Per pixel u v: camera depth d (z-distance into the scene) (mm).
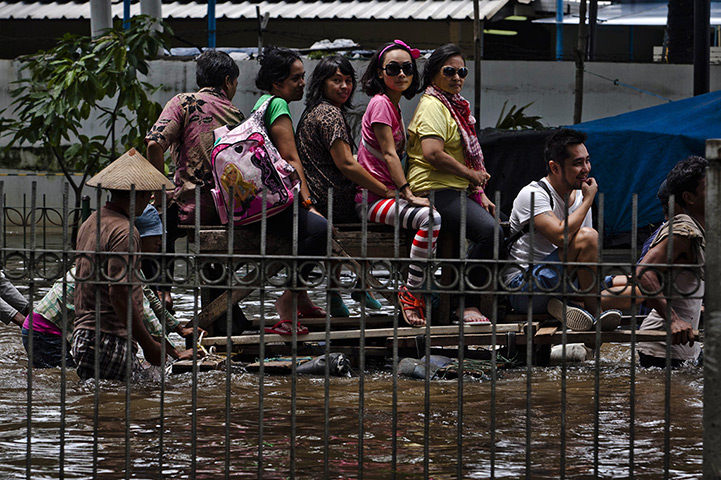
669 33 20875
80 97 15492
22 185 22531
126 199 7285
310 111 8688
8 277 4980
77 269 5281
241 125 8195
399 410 6625
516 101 20391
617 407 6770
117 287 7098
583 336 8273
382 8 24203
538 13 24891
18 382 7535
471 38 24234
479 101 17562
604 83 20234
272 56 8633
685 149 13562
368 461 5344
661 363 8422
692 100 14484
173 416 6406
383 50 8617
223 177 8070
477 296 8609
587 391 7355
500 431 6043
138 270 5133
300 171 8383
